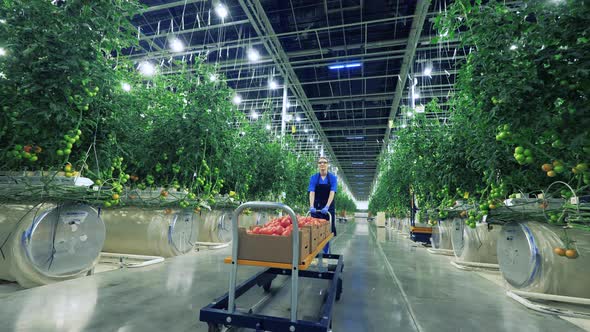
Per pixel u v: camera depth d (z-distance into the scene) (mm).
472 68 2605
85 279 3531
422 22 8711
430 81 11828
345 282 3912
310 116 19234
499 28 2301
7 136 3145
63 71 2908
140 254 5004
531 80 2160
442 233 7074
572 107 2021
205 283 3514
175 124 5277
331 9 9875
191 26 10688
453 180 4996
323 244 2826
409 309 2822
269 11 10086
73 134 3162
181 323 2295
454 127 4973
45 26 2957
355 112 19969
